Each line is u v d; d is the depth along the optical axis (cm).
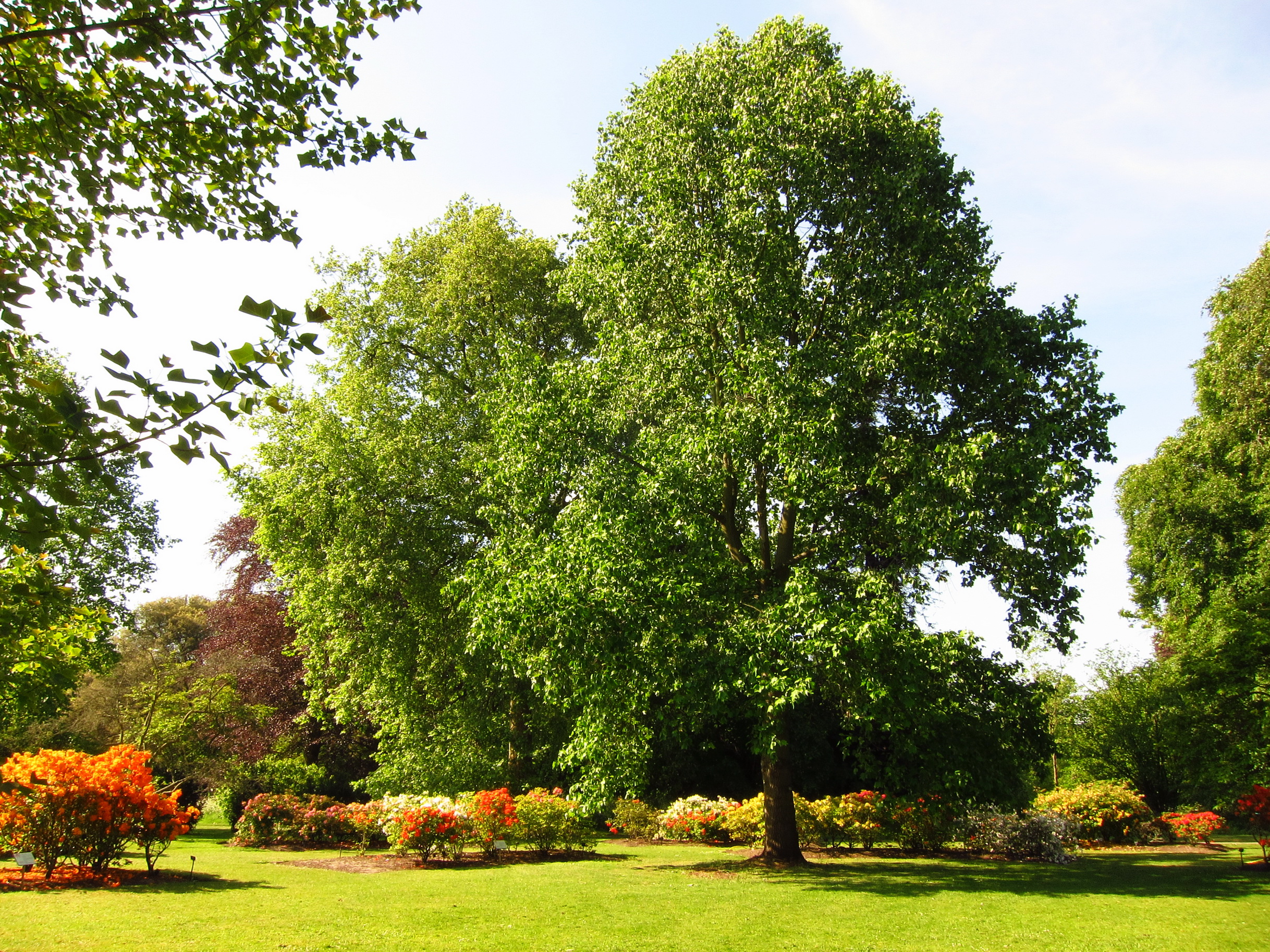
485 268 2084
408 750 1978
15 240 489
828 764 2297
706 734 1862
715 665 1113
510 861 1412
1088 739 2491
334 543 1936
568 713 2094
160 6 445
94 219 524
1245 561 2012
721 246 1263
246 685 2530
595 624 1143
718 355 1294
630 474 1236
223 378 321
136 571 2300
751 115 1310
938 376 1207
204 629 3931
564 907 905
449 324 2069
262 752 2353
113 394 310
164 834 1053
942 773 1251
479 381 2067
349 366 2127
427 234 2228
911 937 759
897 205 1252
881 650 1073
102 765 1043
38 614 381
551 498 1354
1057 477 1095
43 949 614
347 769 2530
